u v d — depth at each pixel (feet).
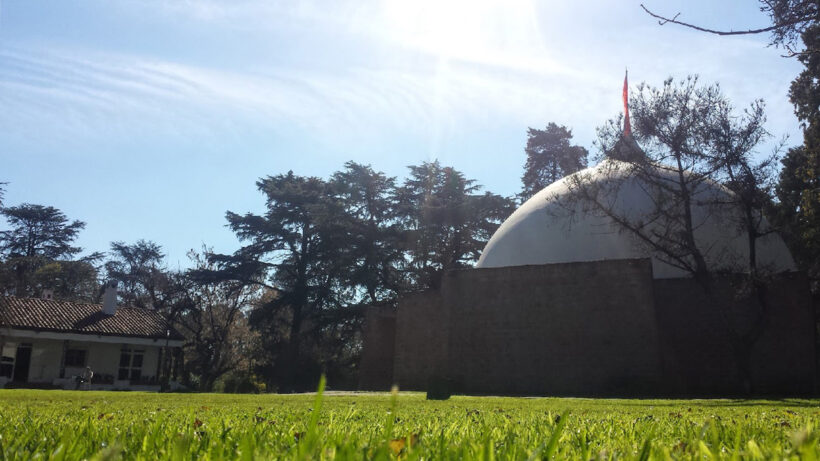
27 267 192.54
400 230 161.89
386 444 5.35
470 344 99.66
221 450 7.02
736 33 22.84
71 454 6.48
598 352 90.74
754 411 30.68
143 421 14.02
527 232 108.37
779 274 83.92
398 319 113.39
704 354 88.43
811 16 26.66
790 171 117.91
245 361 179.73
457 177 169.17
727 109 81.05
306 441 5.16
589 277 93.76
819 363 90.07
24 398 41.39
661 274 96.68
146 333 140.77
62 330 129.18
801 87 105.60
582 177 90.33
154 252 204.03
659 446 7.71
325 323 156.15
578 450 8.36
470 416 20.04
